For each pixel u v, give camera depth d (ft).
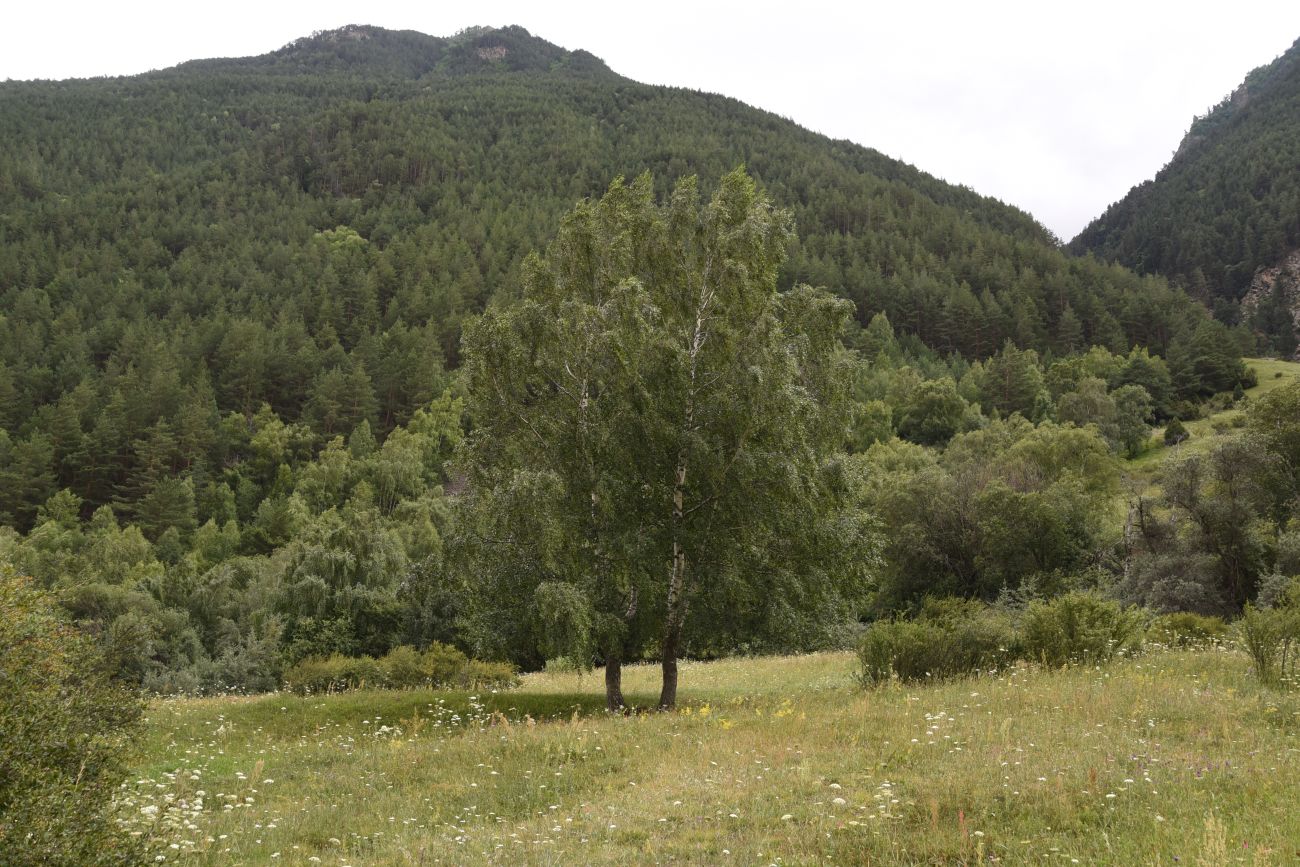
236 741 62.49
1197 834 24.20
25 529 340.39
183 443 382.83
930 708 49.98
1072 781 30.81
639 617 69.31
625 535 66.03
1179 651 73.56
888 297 578.66
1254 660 56.08
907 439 392.27
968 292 577.02
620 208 76.43
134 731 29.19
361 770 45.52
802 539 67.67
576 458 69.26
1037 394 422.41
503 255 645.10
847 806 30.40
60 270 591.37
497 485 68.59
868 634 67.82
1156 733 39.55
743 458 65.41
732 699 67.97
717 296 69.82
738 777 36.37
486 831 31.99
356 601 137.80
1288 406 168.55
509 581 67.21
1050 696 49.70
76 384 433.48
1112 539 189.57
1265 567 149.59
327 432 425.28
